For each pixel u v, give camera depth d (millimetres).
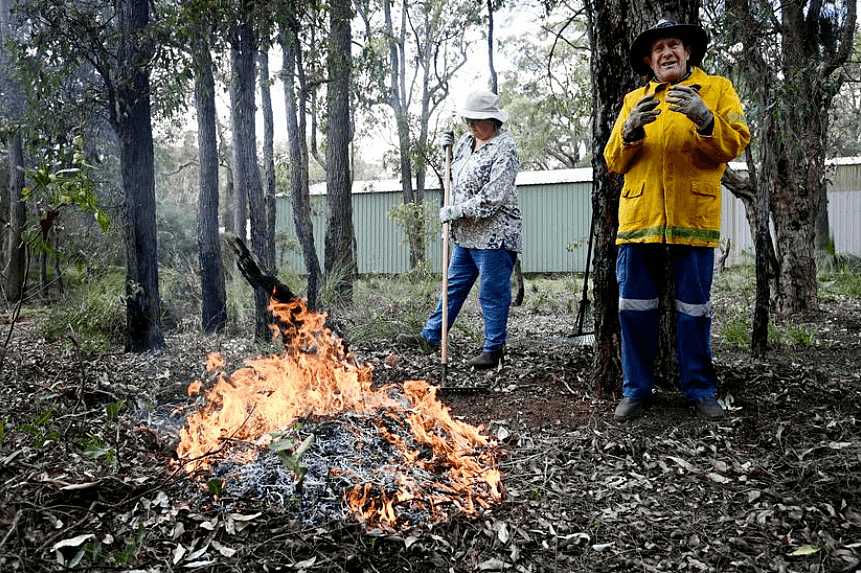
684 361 3799
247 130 7406
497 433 3676
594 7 4113
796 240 8844
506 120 5160
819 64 8891
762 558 2469
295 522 2561
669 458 3283
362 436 3115
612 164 3738
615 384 4219
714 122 3385
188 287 10188
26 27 8750
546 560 2479
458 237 5105
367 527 2561
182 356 5855
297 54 8367
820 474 3041
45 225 3188
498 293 5031
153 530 2486
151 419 3797
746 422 3699
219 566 2314
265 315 6496
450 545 2523
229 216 18672
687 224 3600
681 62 3627
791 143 8617
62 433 3338
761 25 7195
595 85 4148
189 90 8102
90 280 7848
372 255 21672
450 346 5898
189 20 6496
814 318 8516
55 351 6043
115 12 6664
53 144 7602
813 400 4035
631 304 3738
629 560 2482
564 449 3436
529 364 4996
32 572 2191
